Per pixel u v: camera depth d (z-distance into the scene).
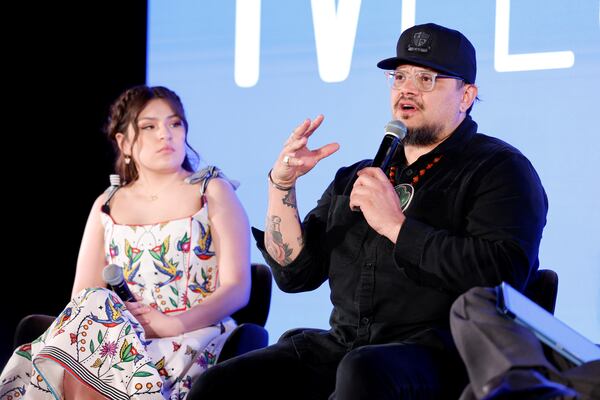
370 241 7.23
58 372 7.43
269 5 10.77
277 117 10.68
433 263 6.64
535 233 6.82
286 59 10.67
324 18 10.52
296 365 7.15
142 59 11.59
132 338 7.47
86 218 11.93
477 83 9.67
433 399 6.36
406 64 7.48
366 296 7.07
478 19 9.73
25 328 8.20
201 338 8.23
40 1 11.96
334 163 10.31
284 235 7.58
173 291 8.65
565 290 9.17
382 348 6.39
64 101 11.95
